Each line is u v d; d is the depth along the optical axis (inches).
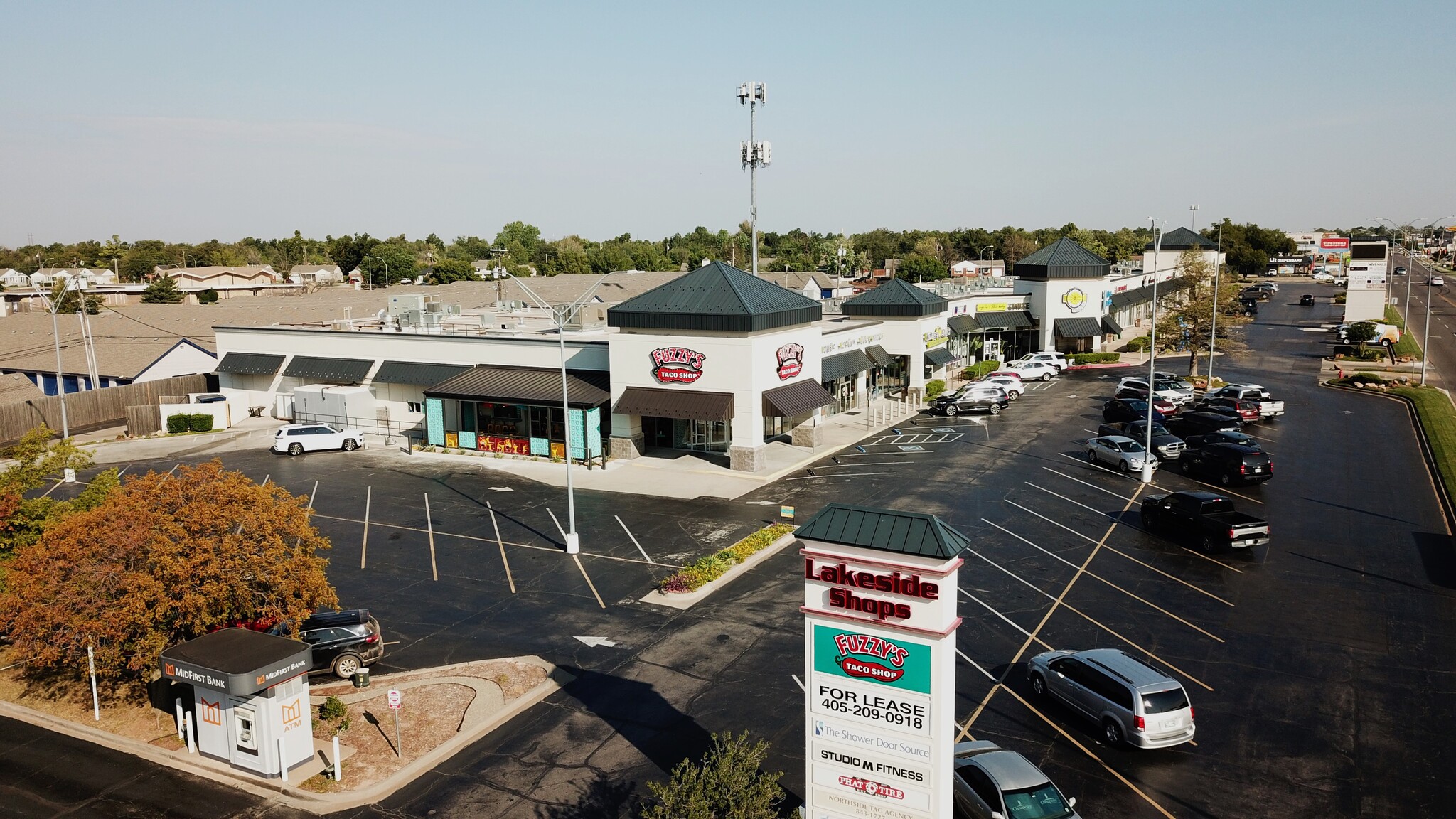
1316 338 3693.4
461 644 1054.4
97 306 3905.0
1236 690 902.4
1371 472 1717.5
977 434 2137.1
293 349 2432.3
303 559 936.9
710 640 1045.8
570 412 1932.8
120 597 884.6
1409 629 1034.1
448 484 1780.3
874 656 606.2
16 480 1149.1
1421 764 770.8
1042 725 847.7
